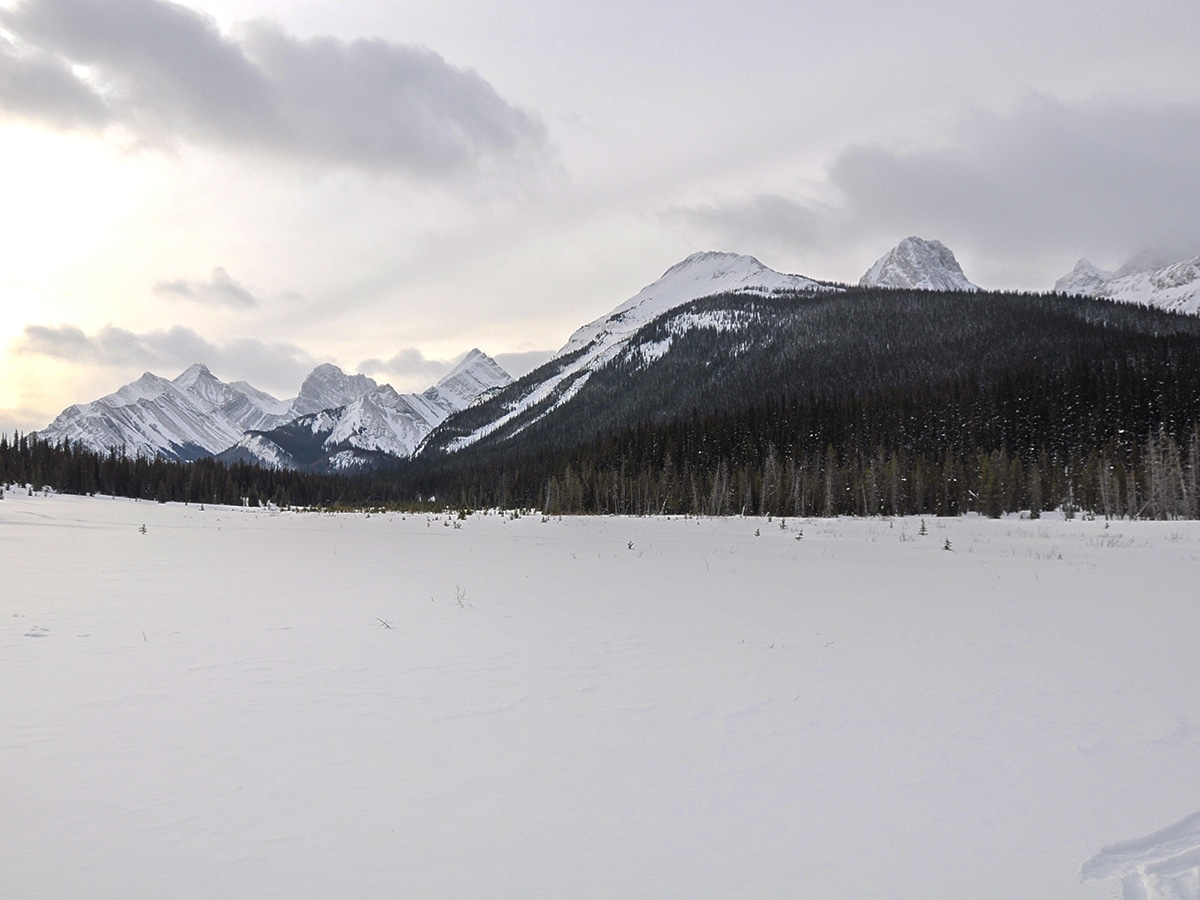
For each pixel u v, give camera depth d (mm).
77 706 6582
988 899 3729
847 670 8148
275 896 3646
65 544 23703
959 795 4953
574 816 4602
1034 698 7105
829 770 5359
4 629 9789
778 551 24656
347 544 25859
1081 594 14008
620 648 9172
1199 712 6672
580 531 36188
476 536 31312
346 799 4793
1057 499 63719
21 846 4109
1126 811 4727
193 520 43719
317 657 8547
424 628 10320
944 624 10828
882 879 3904
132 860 3982
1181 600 13211
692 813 4656
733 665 8352
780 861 4082
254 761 5395
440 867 3963
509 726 6254
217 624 10398
